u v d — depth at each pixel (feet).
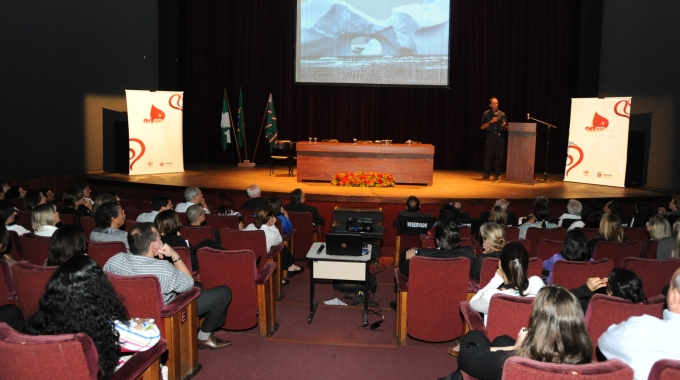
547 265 14.33
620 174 34.55
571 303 6.99
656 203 31.58
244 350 13.97
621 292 9.96
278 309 17.31
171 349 11.21
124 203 25.25
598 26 41.73
